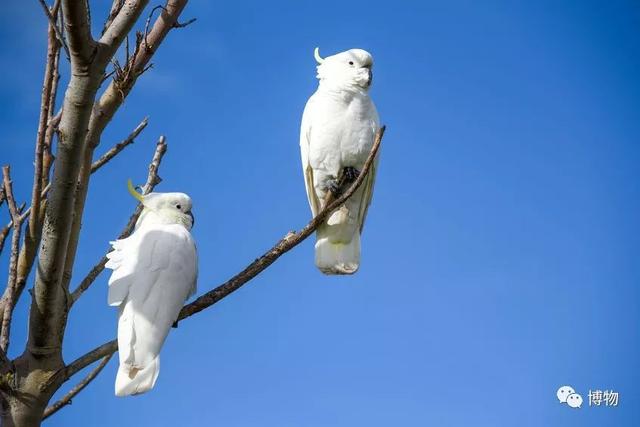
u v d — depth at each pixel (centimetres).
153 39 1102
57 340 952
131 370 938
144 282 1006
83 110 831
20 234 960
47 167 961
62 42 812
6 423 928
